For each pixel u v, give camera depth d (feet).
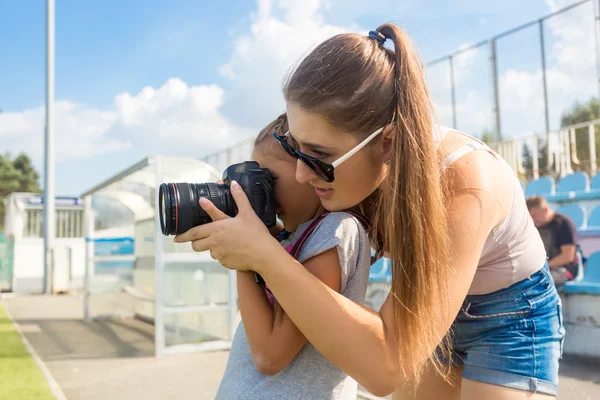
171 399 13.69
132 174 22.25
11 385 14.83
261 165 5.29
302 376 4.58
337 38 4.54
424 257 4.08
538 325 5.24
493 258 5.08
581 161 25.99
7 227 52.80
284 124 5.35
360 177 4.52
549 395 5.27
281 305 4.13
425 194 4.13
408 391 6.37
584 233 21.25
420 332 4.08
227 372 5.04
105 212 28.99
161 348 19.11
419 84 4.36
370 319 4.04
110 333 24.63
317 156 4.49
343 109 4.23
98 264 29.04
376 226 4.94
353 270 4.56
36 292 50.11
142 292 25.67
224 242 4.22
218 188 4.65
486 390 5.27
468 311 5.43
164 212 4.50
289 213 5.27
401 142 4.23
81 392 14.35
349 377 4.87
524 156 27.66
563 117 31.50
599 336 15.01
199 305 19.83
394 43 4.55
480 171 4.49
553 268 16.66
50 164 48.91
